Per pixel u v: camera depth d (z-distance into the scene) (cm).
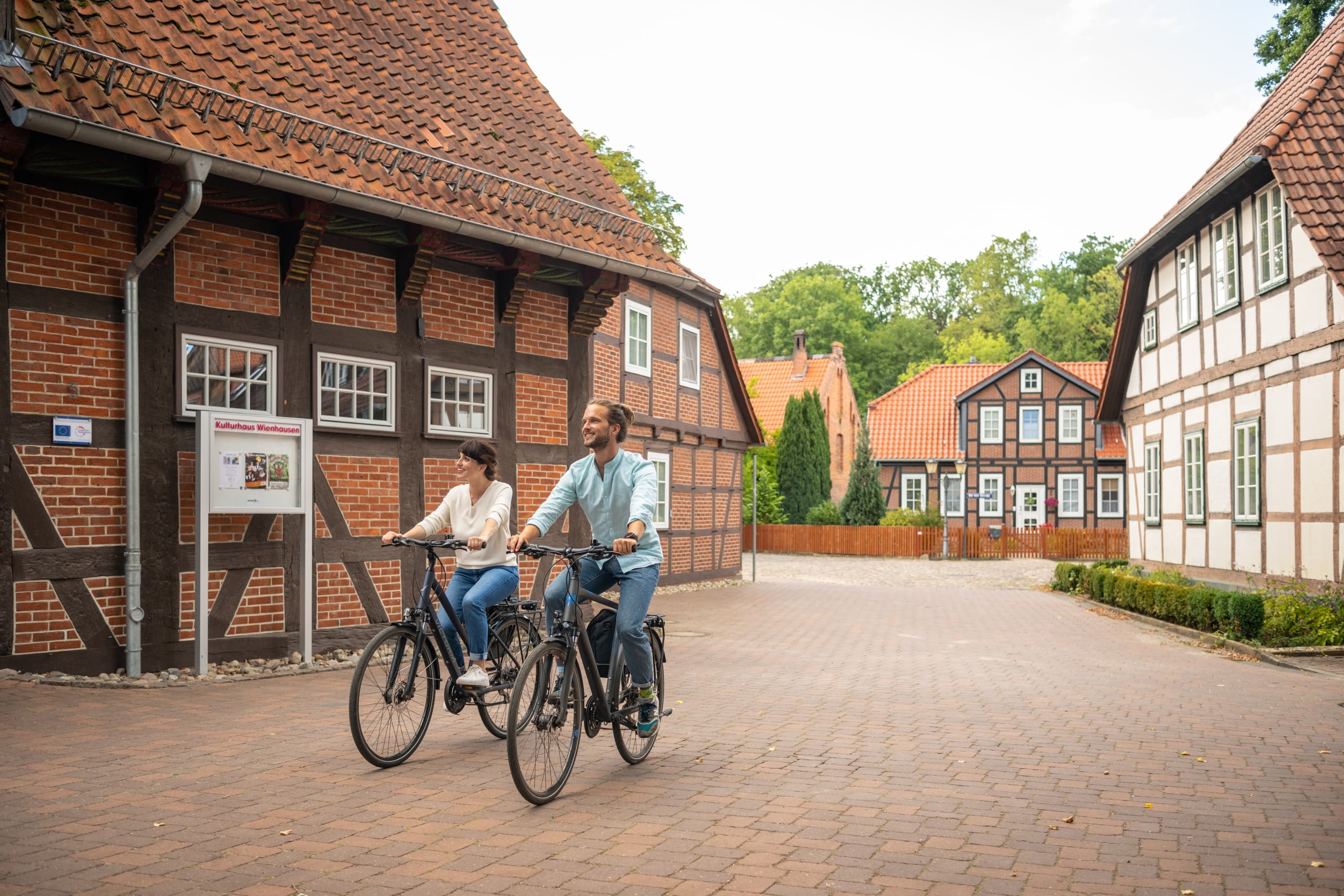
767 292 8081
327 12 1257
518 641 701
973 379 5022
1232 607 1348
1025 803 548
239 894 399
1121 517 4528
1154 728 769
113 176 903
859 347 7456
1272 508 1748
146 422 945
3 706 757
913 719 792
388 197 1063
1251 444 1834
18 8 859
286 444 997
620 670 607
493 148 1312
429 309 1221
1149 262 2364
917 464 4769
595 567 607
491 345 1298
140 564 919
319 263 1095
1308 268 1619
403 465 1179
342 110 1126
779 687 950
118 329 927
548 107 1508
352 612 1117
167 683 886
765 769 618
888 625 1595
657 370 2228
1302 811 536
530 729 527
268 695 841
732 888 413
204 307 994
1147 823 512
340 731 702
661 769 616
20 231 870
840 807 535
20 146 818
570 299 1416
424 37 1391
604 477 600
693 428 2392
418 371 1198
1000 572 3164
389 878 420
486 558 680
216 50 1036
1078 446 4559
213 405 1000
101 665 908
